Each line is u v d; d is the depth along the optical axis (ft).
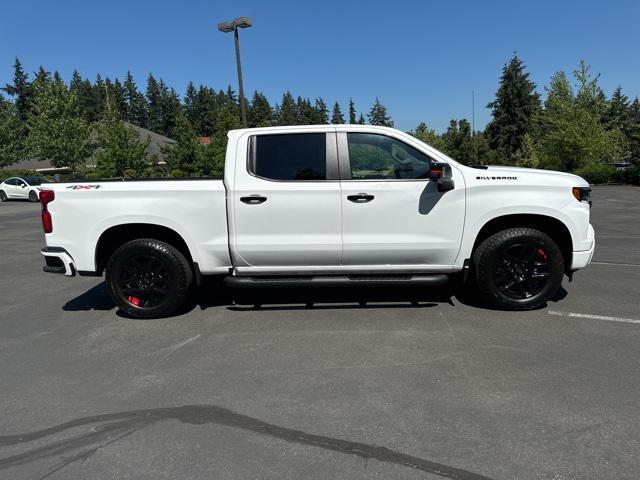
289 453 8.96
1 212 69.56
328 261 16.26
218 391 11.43
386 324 15.65
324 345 14.05
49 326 16.42
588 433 9.34
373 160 16.06
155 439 9.52
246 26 65.77
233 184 15.87
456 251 16.20
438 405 10.52
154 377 12.28
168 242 17.22
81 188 16.24
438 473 8.29
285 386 11.59
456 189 15.83
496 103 204.33
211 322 16.34
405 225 15.96
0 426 10.11
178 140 148.15
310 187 15.80
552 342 13.87
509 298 16.48
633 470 8.27
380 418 10.07
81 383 12.04
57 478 8.40
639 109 274.36
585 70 110.52
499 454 8.75
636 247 29.04
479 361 12.70
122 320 16.88
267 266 16.42
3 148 134.72
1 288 22.00
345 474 8.33
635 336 14.24
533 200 15.83
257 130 16.10
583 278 21.04
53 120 118.93
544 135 123.75
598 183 101.60
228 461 8.77
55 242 16.49
